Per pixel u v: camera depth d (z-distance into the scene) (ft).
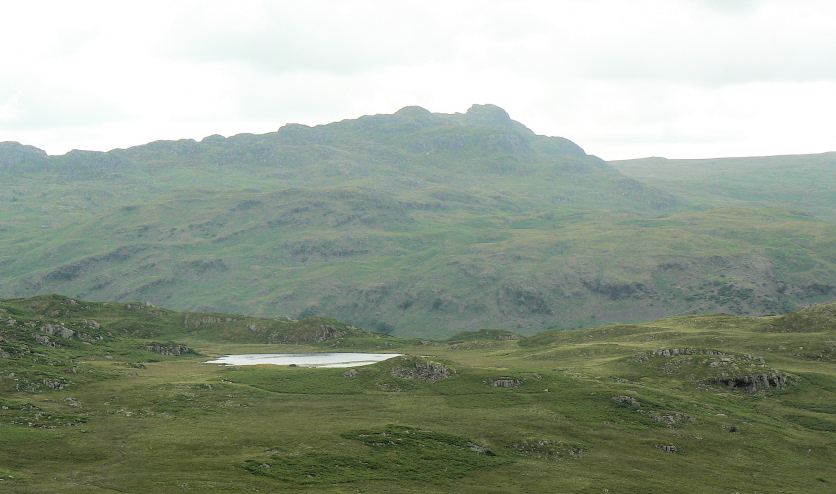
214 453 446.19
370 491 400.06
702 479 475.72
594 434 555.28
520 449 509.35
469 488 424.46
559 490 429.79
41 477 377.30
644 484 453.99
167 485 377.71
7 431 453.58
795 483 484.74
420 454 475.31
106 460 420.36
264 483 395.34
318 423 540.52
